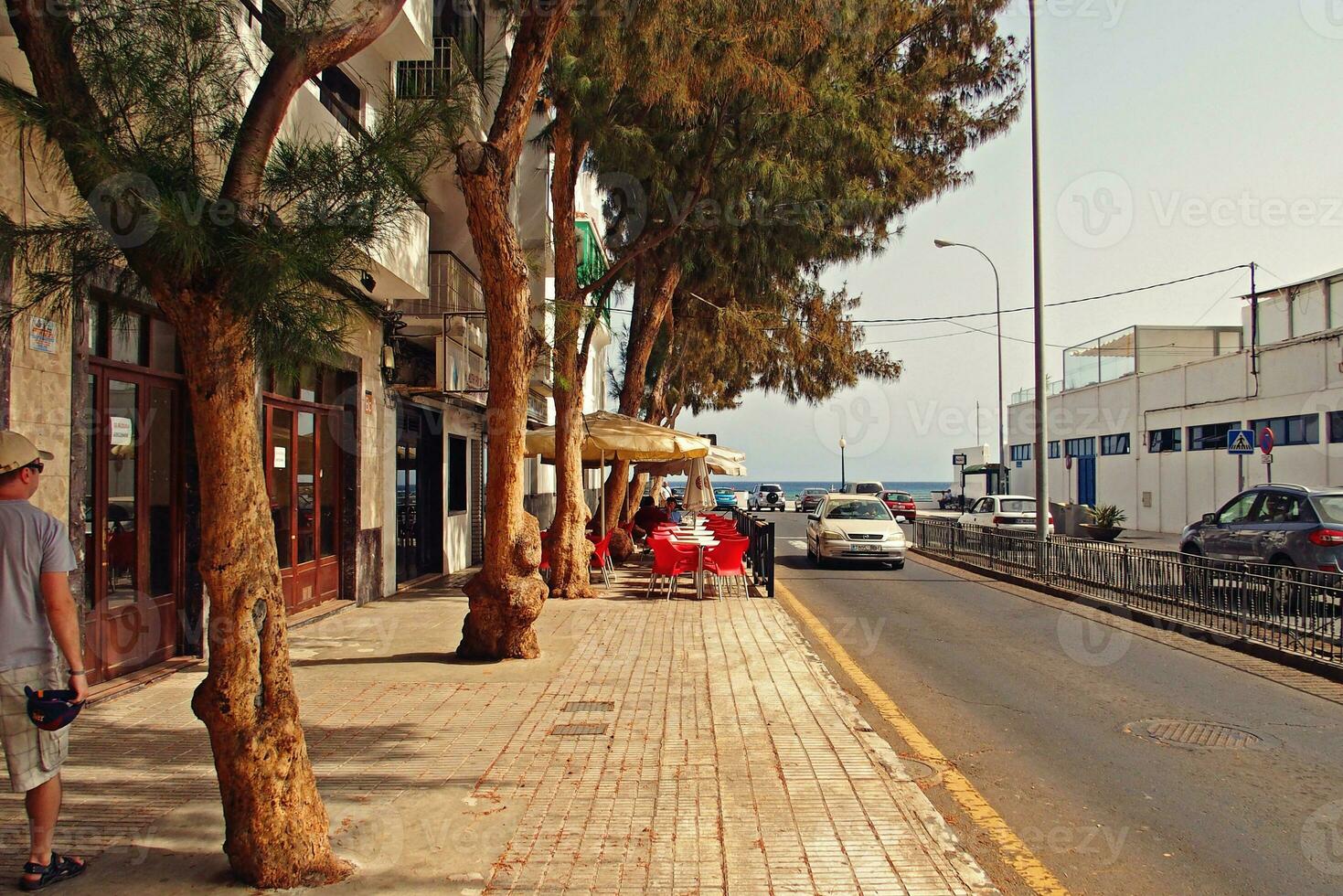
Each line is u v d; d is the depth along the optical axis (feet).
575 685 25.14
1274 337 80.69
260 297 11.99
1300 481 74.84
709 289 60.85
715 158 42.57
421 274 38.34
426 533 53.31
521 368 28.19
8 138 14.21
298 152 14.99
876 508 67.36
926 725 22.67
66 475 20.99
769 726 21.09
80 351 21.40
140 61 13.15
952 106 57.31
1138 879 13.93
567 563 43.60
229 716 12.44
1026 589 51.52
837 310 71.00
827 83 41.96
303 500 36.50
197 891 12.41
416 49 37.14
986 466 152.46
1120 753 20.33
